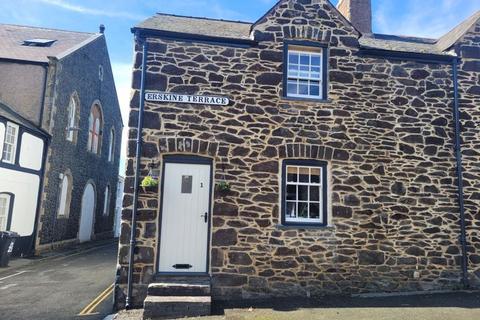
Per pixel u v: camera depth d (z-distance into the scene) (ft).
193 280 26.63
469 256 30.09
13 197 45.34
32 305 26.48
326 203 29.40
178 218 27.86
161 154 28.09
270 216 28.40
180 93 28.81
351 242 29.01
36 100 52.49
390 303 25.91
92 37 69.51
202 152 28.35
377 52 31.45
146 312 23.41
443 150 31.17
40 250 51.42
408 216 29.91
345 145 30.07
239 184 28.43
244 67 29.84
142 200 27.25
